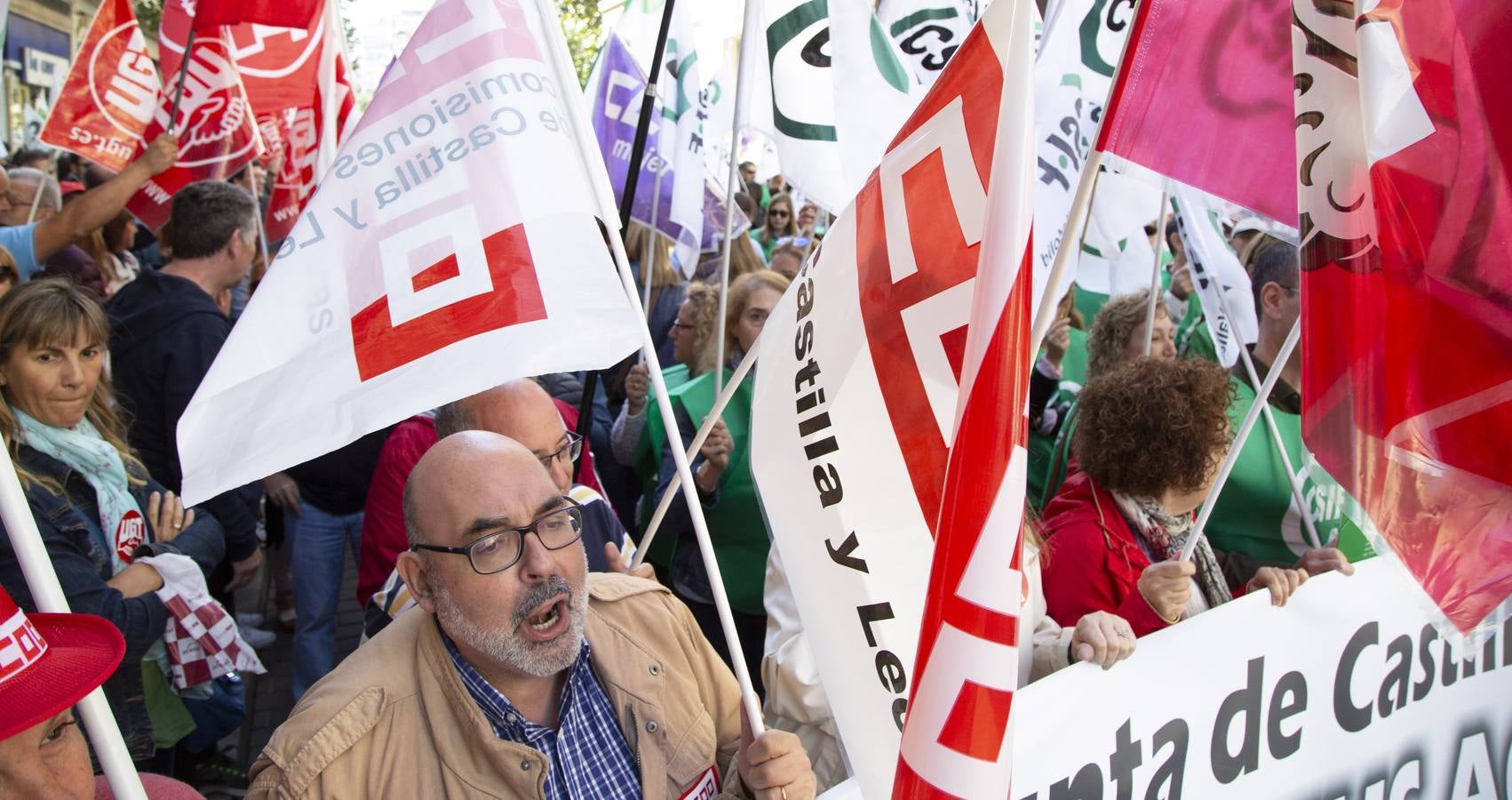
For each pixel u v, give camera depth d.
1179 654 2.31
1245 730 2.38
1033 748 2.16
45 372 2.63
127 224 6.54
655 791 1.90
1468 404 1.89
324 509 4.28
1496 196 1.87
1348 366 1.90
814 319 1.97
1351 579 2.49
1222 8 2.09
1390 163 1.85
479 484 1.75
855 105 3.40
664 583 4.13
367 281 1.76
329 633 4.37
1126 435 2.64
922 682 1.42
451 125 1.85
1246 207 2.17
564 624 1.79
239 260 4.17
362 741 1.76
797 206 9.41
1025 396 1.40
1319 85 1.89
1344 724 2.50
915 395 1.82
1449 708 2.62
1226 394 2.67
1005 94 1.41
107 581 2.64
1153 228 6.45
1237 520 3.43
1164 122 2.13
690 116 4.89
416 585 1.82
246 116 5.21
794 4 3.69
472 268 1.77
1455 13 1.84
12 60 10.82
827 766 2.29
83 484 2.68
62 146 5.04
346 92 4.90
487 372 1.71
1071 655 2.28
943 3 3.95
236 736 4.50
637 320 1.79
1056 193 3.41
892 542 1.83
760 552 3.58
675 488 2.28
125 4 5.12
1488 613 1.91
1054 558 2.65
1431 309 1.89
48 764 1.45
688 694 2.03
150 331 3.88
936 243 1.80
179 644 2.78
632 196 2.93
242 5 4.21
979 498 1.39
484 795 1.77
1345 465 1.89
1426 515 1.90
